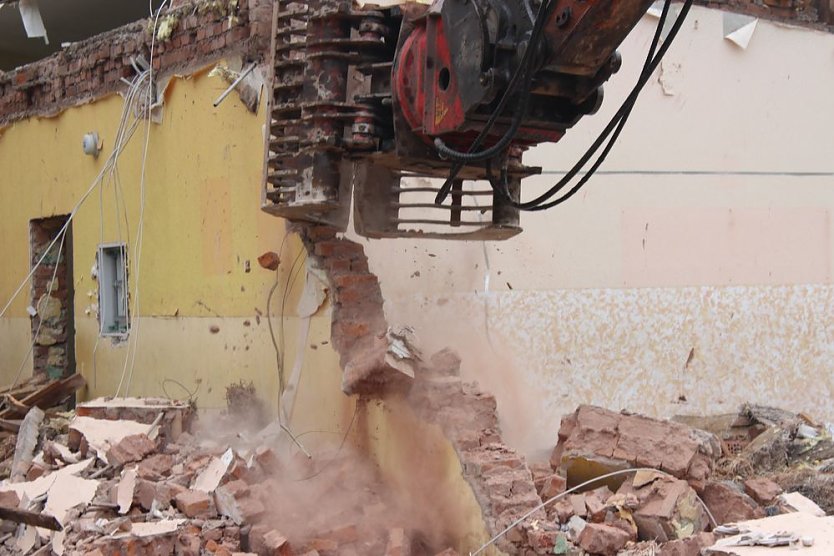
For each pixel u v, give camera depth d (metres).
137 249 9.44
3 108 11.87
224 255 8.27
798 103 8.73
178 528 5.94
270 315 7.73
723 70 8.46
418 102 5.13
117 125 9.73
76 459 7.26
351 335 6.87
